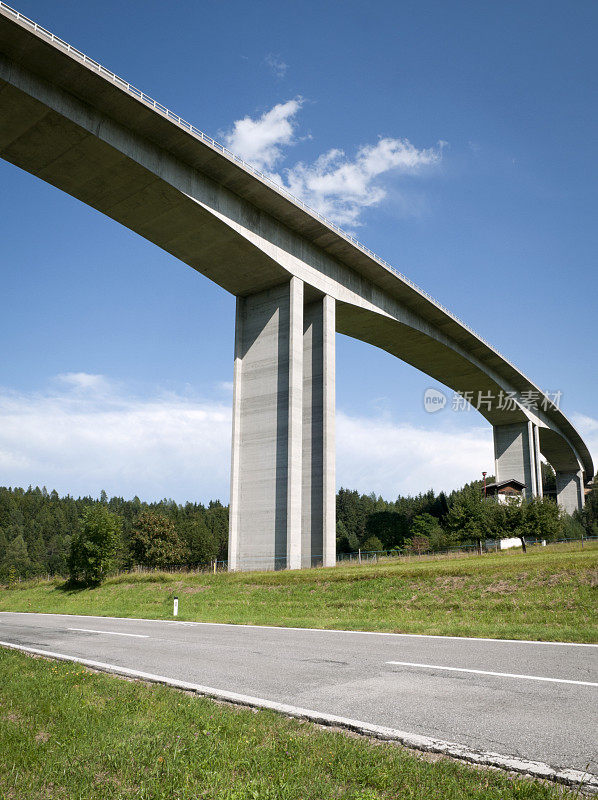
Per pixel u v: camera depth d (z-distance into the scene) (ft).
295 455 130.82
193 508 433.89
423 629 47.50
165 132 107.14
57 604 118.83
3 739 18.63
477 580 70.28
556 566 68.39
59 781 15.34
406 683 26.58
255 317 146.72
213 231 123.54
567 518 211.00
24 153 103.65
